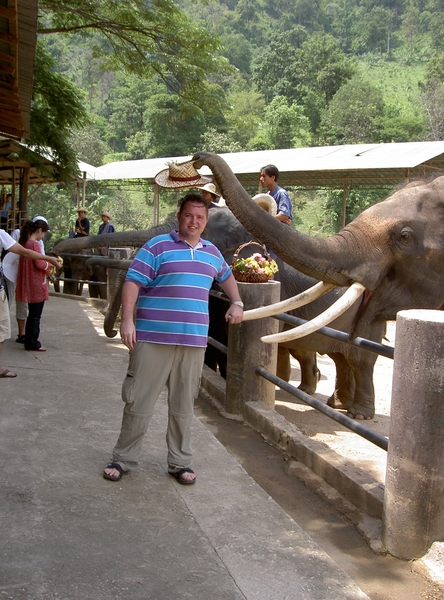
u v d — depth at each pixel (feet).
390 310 13.41
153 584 9.30
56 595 8.84
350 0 504.43
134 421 12.70
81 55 360.28
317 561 10.28
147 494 12.32
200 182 12.65
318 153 64.13
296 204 164.55
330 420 21.31
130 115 281.13
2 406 17.31
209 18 434.71
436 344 10.20
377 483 13.01
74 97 58.80
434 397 10.33
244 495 12.62
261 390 18.98
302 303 13.60
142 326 12.30
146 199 170.81
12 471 12.96
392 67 397.80
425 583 10.27
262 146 221.46
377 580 10.32
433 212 13.14
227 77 307.58
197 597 9.05
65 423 16.14
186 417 12.88
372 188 69.87
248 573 9.79
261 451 16.34
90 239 24.27
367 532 11.85
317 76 284.41
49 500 11.76
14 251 20.12
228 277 13.08
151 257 12.10
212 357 24.11
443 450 10.47
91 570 9.55
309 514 12.87
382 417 22.48
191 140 226.58
